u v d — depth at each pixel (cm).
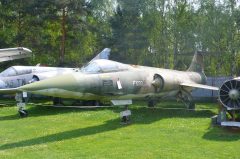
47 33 3344
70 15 3056
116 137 1090
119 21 3312
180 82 1684
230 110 1202
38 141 1047
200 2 3369
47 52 3312
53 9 3033
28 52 2272
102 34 3656
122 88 1325
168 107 1803
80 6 3020
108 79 1284
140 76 1427
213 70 3612
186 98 1711
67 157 868
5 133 1170
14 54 2266
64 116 1524
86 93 1229
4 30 3189
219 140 1043
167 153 898
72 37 3192
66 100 2020
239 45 3181
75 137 1099
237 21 3152
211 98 2353
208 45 3316
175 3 3459
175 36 3434
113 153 901
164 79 1536
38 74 1850
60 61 3070
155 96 1542
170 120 1396
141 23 3456
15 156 878
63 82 1173
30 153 909
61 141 1042
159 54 3625
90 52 3928
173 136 1099
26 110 1655
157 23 3503
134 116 1496
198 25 3316
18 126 1300
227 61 3366
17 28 3222
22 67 2045
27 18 3142
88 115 1518
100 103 1909
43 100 2231
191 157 861
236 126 1165
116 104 1350
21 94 1609
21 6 3094
